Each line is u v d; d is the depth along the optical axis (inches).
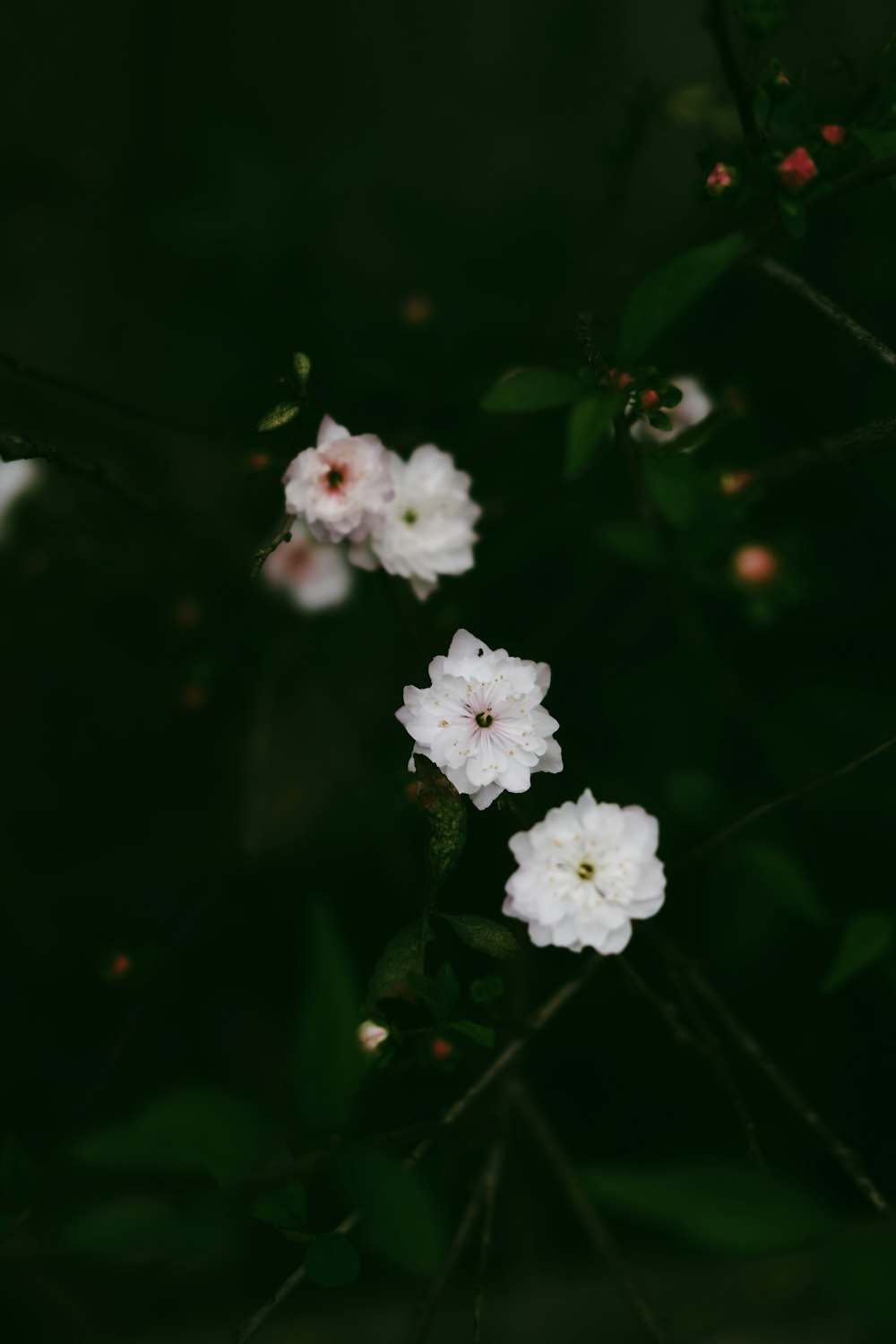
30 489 18.3
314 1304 16.8
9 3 20.6
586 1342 15.1
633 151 17.3
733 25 19.7
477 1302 12.9
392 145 20.7
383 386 18.6
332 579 17.5
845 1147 13.5
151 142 20.7
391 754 18.1
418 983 12.2
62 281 20.1
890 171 13.1
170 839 19.2
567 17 20.5
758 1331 14.1
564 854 12.5
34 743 19.4
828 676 18.4
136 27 21.0
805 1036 17.7
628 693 17.8
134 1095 17.9
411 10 20.7
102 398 15.0
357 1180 11.1
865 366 18.4
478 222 20.3
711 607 18.7
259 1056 18.1
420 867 17.8
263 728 17.4
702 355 19.3
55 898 18.6
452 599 17.7
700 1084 17.7
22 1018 18.3
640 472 14.3
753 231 14.6
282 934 18.7
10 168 20.4
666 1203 10.8
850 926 13.7
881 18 19.2
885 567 18.4
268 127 20.6
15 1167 12.4
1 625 18.7
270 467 15.0
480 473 17.7
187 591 18.7
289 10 20.9
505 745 12.6
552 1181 17.3
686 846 17.1
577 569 18.6
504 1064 13.7
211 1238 11.7
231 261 18.5
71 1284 16.6
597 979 17.6
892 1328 10.6
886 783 16.6
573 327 17.9
